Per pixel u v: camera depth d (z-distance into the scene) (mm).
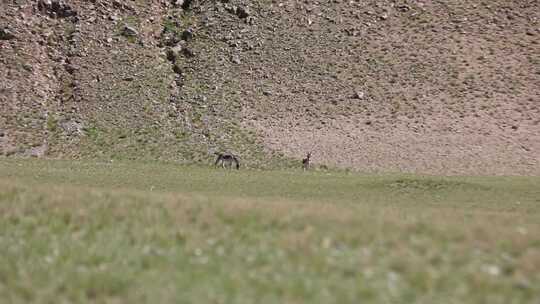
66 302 42719
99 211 63625
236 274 46031
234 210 63875
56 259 50500
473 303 40281
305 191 145750
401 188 155500
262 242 53250
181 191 132750
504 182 177125
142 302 42125
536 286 42812
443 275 44469
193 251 51688
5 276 47312
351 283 43719
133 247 53250
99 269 48250
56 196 71188
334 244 52125
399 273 45781
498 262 47719
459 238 53531
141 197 75000
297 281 44125
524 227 63562
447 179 177000
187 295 42656
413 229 56781
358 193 146000
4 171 165000
